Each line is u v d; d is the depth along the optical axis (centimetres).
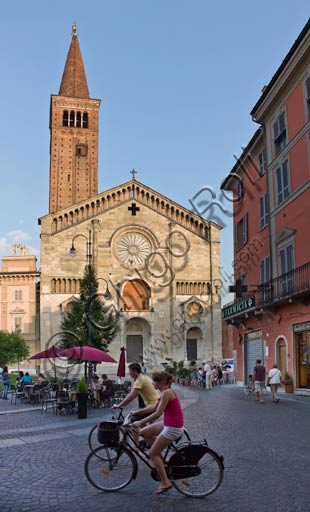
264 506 785
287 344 2942
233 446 1266
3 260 7806
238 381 3959
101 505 810
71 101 9400
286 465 1048
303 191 2775
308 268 2658
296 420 1739
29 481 967
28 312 7444
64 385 2930
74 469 1062
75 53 10038
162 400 853
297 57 2722
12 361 6488
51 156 9156
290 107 2959
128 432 916
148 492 880
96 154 9325
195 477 859
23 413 2391
